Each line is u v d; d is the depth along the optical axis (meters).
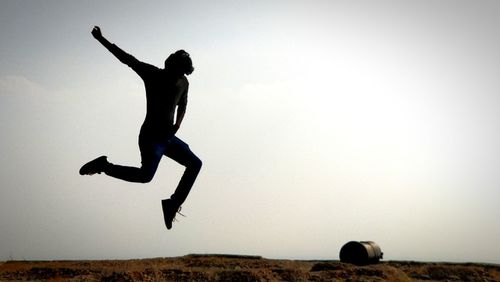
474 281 16.72
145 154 4.54
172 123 4.68
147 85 4.70
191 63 4.84
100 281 13.27
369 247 19.33
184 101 4.86
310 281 14.18
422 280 16.45
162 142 4.60
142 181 4.50
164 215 4.82
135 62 4.68
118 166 4.50
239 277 13.86
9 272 14.95
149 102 4.66
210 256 19.88
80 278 13.59
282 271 14.72
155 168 4.54
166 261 17.94
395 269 15.95
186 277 13.73
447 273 17.30
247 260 18.62
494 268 18.88
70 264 16.88
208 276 13.82
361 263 18.97
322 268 16.30
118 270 14.45
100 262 17.30
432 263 19.69
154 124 4.59
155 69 4.73
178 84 4.72
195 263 17.48
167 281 13.45
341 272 15.15
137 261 17.89
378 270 15.24
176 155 4.82
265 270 14.70
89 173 4.47
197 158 4.89
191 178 4.84
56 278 14.38
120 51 4.65
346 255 19.27
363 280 14.30
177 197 4.83
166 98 4.64
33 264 16.94
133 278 13.25
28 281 13.91
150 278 13.48
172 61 4.76
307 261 19.70
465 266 18.67
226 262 17.83
